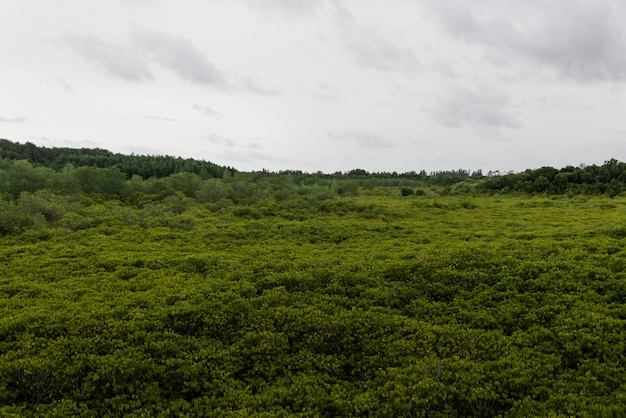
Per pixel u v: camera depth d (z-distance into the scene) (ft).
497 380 28.99
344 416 27.50
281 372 33.78
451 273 51.52
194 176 212.64
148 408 28.35
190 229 101.81
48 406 28.02
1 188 155.22
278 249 77.51
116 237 91.09
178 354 34.88
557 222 104.06
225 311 43.27
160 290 51.11
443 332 37.65
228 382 31.83
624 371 29.48
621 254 55.57
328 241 88.07
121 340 36.40
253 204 159.12
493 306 43.65
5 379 29.91
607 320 36.14
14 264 66.49
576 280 47.57
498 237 81.05
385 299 46.65
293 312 42.45
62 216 114.21
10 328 39.11
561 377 29.35
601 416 23.99
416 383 29.17
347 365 34.47
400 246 77.97
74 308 44.73
